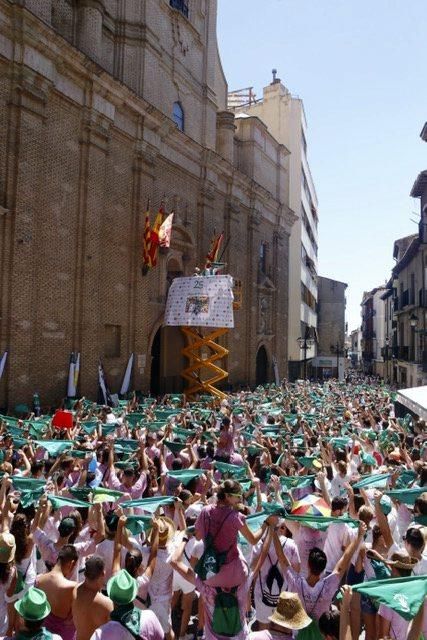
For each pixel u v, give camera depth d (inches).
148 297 1007.6
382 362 2942.9
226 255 1337.4
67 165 813.2
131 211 973.2
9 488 273.4
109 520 224.1
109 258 916.0
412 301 1710.1
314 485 329.1
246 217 1460.4
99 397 863.7
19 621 188.9
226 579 179.0
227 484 186.2
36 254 751.7
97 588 174.4
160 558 225.3
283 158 1720.0
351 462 419.8
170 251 1112.2
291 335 2128.4
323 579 191.0
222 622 176.9
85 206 840.9
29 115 727.1
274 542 204.8
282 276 1699.1
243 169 1505.9
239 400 939.3
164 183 1076.5
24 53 712.4
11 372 703.7
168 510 271.1
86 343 841.5
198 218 1213.1
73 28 859.4
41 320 764.0
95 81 842.8
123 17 965.8
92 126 848.9
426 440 509.7
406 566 193.9
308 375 2536.9
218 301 1011.9
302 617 165.6
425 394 708.7
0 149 694.5
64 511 270.1
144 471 342.0
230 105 2271.2
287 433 520.1
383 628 203.3
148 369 1008.2
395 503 293.7
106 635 154.9
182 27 1136.8
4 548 188.5
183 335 1186.0
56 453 396.5
